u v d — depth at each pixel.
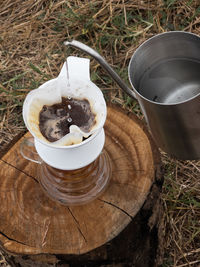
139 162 0.73
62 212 0.70
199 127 0.72
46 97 0.64
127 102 1.05
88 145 0.64
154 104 0.66
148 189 0.71
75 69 0.66
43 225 0.70
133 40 1.16
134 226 0.71
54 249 0.67
